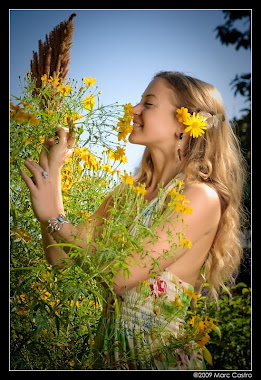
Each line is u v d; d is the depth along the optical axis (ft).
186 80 6.11
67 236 5.11
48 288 5.29
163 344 5.31
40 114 5.67
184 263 5.52
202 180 5.90
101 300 5.34
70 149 5.48
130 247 4.78
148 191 6.23
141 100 6.12
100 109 5.46
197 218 5.29
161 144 5.99
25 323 5.34
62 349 5.51
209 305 9.11
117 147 5.59
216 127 5.97
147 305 5.34
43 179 5.24
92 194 6.87
